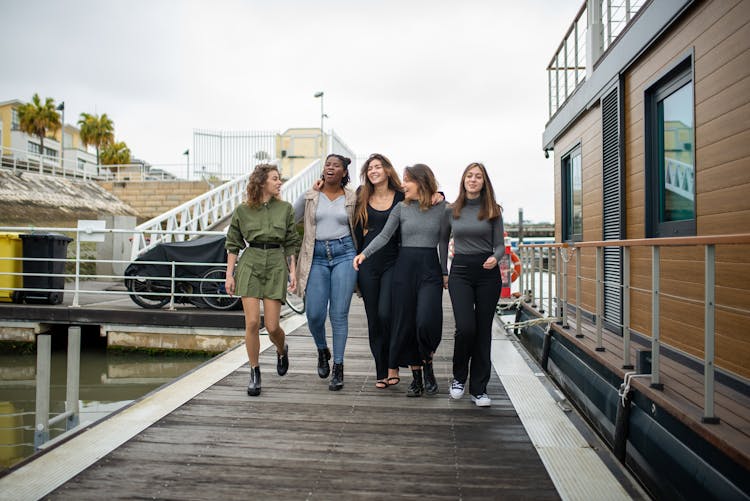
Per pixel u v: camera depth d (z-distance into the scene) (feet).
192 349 23.95
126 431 10.36
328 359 13.55
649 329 14.66
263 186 12.41
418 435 10.30
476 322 11.98
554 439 10.08
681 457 8.15
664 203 14.48
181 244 25.17
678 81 13.33
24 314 24.94
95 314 24.57
